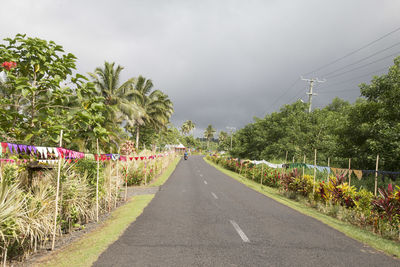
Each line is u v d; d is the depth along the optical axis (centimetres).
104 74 2850
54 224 513
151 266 410
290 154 2597
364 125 1303
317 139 2489
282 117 2991
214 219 758
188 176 2197
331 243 566
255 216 820
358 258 475
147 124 4584
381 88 1302
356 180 1349
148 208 899
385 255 498
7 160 488
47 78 607
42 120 557
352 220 830
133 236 573
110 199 895
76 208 652
